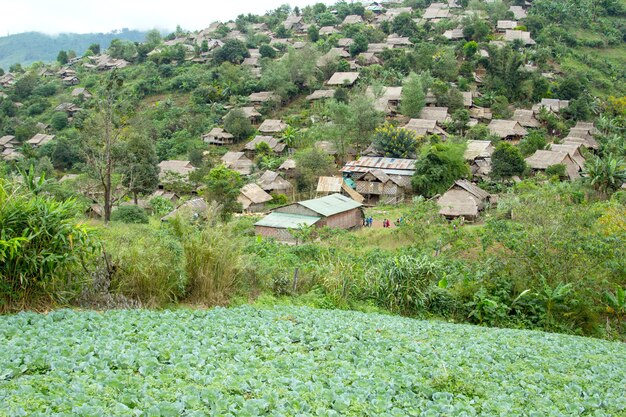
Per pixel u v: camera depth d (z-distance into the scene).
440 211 39.06
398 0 131.62
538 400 8.22
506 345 11.73
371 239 27.88
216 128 73.38
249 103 81.62
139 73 96.31
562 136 65.19
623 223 20.88
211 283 13.73
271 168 60.31
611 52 93.31
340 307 16.23
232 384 7.23
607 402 8.41
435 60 82.00
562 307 16.89
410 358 9.50
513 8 103.00
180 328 10.13
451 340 11.76
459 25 94.88
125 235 17.00
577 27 98.31
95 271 12.06
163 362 8.17
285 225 32.31
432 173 47.78
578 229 19.50
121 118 32.31
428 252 22.38
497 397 8.13
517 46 85.94
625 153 56.31
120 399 6.44
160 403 6.30
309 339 10.24
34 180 16.02
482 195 42.19
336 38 97.00
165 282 12.91
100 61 109.06
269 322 11.25
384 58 87.44
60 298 11.34
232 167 61.56
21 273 10.55
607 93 79.62
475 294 16.86
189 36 121.31
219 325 10.48
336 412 6.73
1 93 97.50
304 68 83.25
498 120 65.94
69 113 83.31
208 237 14.66
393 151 56.50
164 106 81.75
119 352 8.18
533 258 17.86
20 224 10.88
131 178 36.59
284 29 112.31
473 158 54.12
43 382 6.77
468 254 22.16
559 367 10.29
